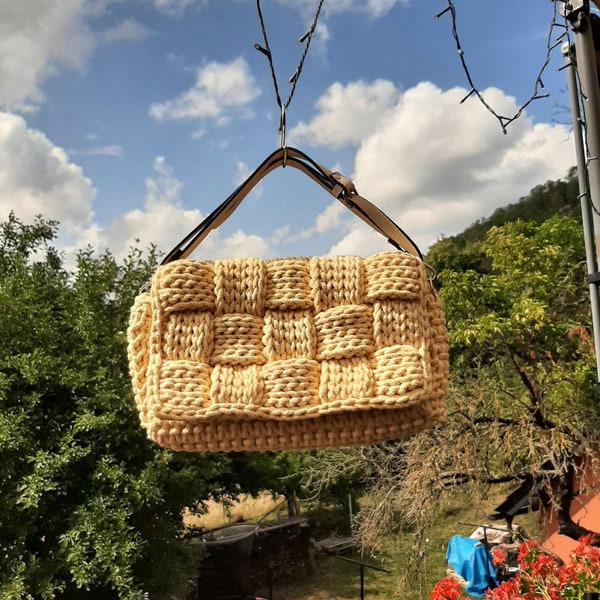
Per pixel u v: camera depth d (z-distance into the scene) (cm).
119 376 520
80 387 504
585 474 430
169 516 544
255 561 822
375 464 476
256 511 1062
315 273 84
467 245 769
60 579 454
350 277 83
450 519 777
